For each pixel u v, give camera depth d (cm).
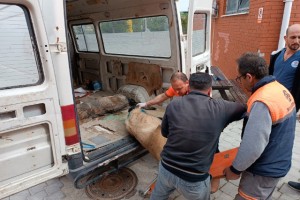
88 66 552
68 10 494
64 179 319
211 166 210
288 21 468
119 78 467
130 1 361
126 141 293
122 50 445
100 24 464
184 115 186
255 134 162
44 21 188
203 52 395
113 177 318
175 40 325
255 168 183
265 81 175
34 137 196
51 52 190
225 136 429
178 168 187
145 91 400
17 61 178
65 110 204
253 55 184
